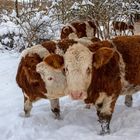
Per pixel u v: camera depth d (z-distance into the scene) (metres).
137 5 6.52
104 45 3.68
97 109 3.80
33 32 8.05
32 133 3.84
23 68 3.96
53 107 4.21
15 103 4.89
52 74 3.76
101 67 3.56
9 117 4.30
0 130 3.97
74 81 3.34
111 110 3.76
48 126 4.02
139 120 4.02
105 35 6.73
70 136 3.73
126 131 3.78
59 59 3.41
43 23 8.09
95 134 3.76
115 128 3.92
